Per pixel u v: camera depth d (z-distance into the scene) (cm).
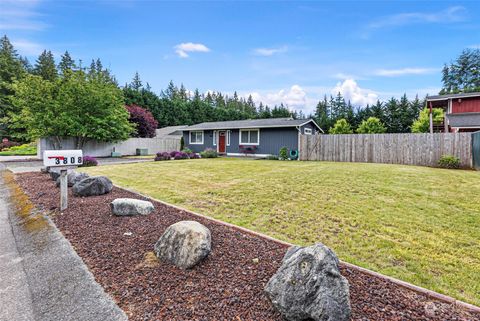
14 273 263
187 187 656
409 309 187
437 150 1104
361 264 276
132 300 204
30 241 337
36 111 1582
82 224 367
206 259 258
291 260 197
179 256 249
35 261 283
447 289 230
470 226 378
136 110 2745
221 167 1055
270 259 261
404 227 377
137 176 837
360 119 3716
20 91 1548
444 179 704
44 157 403
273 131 1717
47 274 254
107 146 2014
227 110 4784
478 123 1301
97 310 196
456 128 1321
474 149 996
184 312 187
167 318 182
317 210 455
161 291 212
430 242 328
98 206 447
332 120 3950
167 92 5606
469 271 262
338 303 169
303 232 362
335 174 795
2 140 2689
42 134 1587
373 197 529
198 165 1140
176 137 2791
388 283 223
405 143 1188
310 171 876
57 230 351
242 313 185
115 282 228
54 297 219
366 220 405
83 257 274
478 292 226
